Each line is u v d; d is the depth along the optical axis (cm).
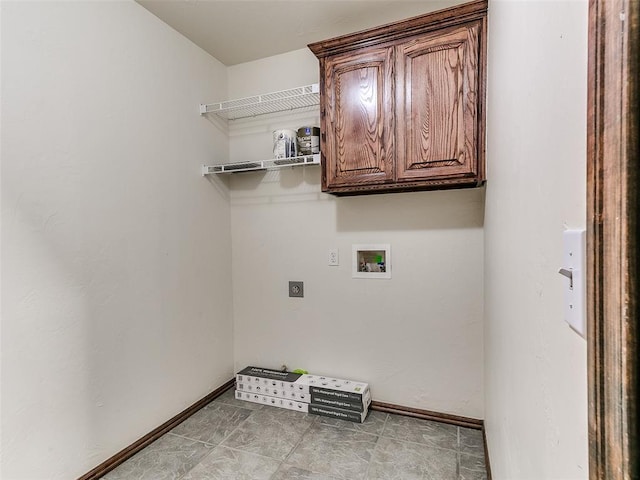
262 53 222
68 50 139
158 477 148
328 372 218
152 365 177
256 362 237
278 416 198
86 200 146
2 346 119
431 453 161
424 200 192
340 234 212
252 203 235
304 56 217
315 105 214
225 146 235
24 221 125
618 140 27
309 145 200
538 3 59
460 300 187
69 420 138
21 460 123
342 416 193
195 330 207
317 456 160
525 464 71
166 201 187
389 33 165
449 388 190
